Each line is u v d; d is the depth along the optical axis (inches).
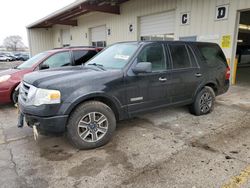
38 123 117.4
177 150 126.6
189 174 102.6
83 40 685.9
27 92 126.3
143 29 457.4
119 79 134.5
